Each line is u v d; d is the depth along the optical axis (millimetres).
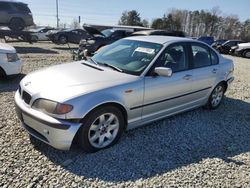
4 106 4969
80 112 3211
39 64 9766
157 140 4055
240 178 3234
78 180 2986
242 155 3811
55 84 3463
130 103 3750
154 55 4168
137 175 3156
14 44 18766
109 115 3582
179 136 4258
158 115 4316
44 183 2895
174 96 4438
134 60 4203
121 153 3598
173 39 4715
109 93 3473
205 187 3023
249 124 5047
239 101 6504
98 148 3564
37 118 3244
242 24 75875
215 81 5344
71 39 21203
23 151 3457
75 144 3654
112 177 3084
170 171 3277
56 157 3381
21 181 2896
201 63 5016
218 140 4246
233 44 24984
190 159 3592
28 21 16156
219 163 3539
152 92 4000
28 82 3688
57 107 3156
